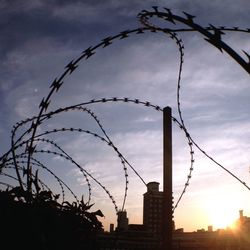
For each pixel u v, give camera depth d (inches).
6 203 133.3
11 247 127.6
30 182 116.9
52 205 148.3
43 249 118.3
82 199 170.6
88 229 161.3
